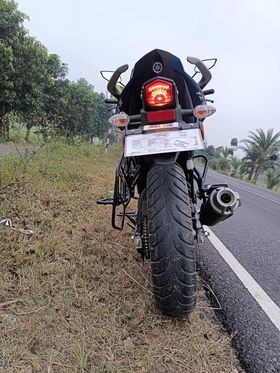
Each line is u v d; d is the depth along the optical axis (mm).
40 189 3535
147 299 1795
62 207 3189
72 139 10266
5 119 9383
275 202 9188
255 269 2627
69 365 1285
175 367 1354
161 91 1737
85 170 5664
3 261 1961
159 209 1580
